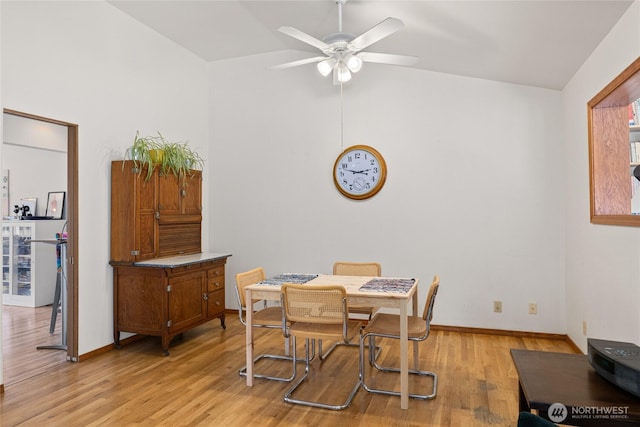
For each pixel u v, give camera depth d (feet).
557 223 13.37
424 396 9.18
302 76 16.11
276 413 8.58
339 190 15.51
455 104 14.32
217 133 17.28
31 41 10.42
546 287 13.48
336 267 12.85
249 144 16.80
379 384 9.97
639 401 4.59
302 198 16.07
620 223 8.37
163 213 13.62
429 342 13.17
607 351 5.13
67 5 11.39
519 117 13.71
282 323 9.52
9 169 21.77
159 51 14.79
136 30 13.78
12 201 21.72
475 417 8.34
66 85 11.33
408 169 14.80
